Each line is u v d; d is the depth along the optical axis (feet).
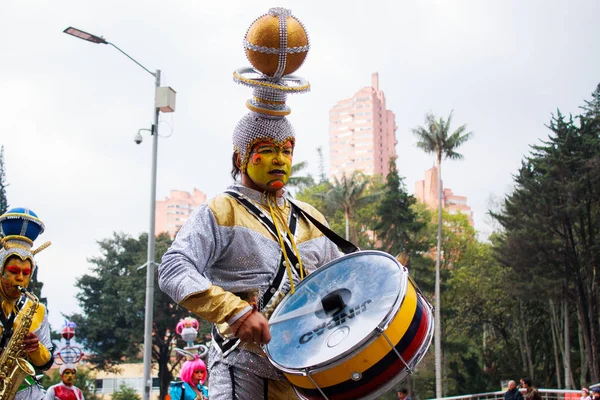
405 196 169.99
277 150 11.67
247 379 10.92
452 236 191.52
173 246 10.69
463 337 186.70
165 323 155.43
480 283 169.58
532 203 143.74
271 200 11.89
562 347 150.41
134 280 156.97
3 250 16.06
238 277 11.20
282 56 11.53
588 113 157.99
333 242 12.34
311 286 11.19
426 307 10.62
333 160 543.80
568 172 143.33
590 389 77.77
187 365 29.84
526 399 59.67
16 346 15.16
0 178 148.66
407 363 9.75
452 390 170.81
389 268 10.70
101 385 214.07
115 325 157.17
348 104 541.75
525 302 163.12
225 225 11.21
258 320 9.73
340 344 9.74
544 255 139.95
